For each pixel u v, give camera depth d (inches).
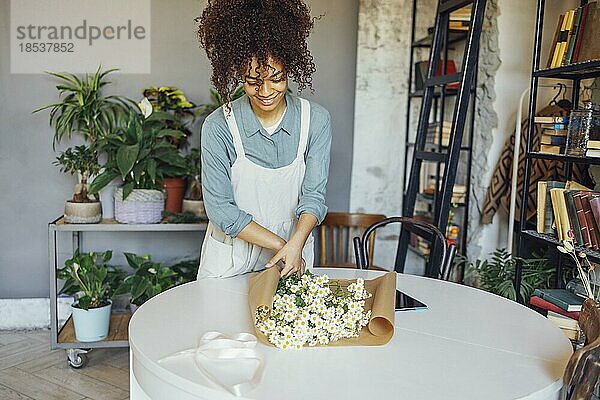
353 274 86.3
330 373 51.1
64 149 148.8
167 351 54.9
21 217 150.4
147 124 135.5
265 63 66.6
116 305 152.5
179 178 139.3
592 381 49.1
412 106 161.0
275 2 67.3
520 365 53.7
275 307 58.0
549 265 114.7
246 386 47.5
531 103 108.2
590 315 57.6
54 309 126.0
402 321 65.6
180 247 155.4
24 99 146.7
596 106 109.3
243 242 83.8
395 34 156.4
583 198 95.7
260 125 78.5
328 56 155.5
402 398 46.6
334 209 160.9
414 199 126.7
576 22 100.8
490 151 135.9
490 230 139.3
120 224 128.5
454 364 53.7
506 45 133.3
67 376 125.3
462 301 73.9
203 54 150.6
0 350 138.5
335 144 158.9
